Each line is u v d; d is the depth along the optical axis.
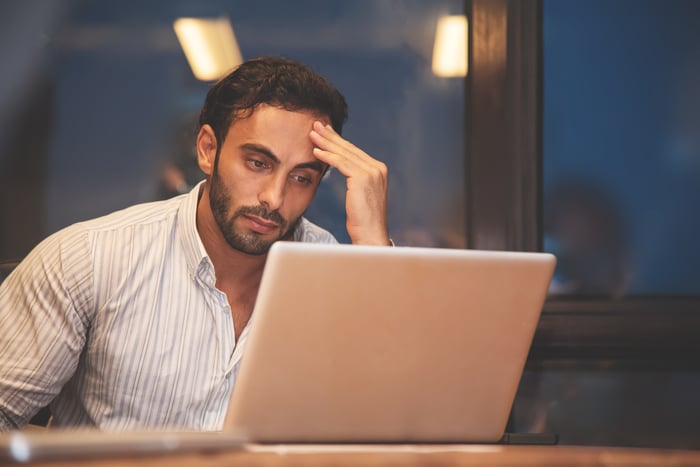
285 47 2.54
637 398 2.48
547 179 2.55
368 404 1.05
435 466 0.77
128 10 2.51
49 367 1.54
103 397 1.59
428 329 1.05
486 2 2.49
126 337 1.58
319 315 1.00
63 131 2.49
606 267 2.55
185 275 1.64
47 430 1.62
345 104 1.70
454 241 2.55
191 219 1.65
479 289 1.06
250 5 2.53
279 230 1.57
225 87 1.61
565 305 2.47
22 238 2.47
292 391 1.01
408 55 2.55
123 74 2.50
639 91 2.54
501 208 2.49
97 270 1.57
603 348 2.47
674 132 2.54
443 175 2.55
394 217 2.54
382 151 2.55
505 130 2.49
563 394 2.47
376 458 0.77
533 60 2.49
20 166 2.48
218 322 1.63
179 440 0.72
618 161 2.55
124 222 1.65
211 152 1.67
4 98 2.48
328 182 2.50
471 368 1.09
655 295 2.54
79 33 2.50
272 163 1.56
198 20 2.52
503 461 0.78
